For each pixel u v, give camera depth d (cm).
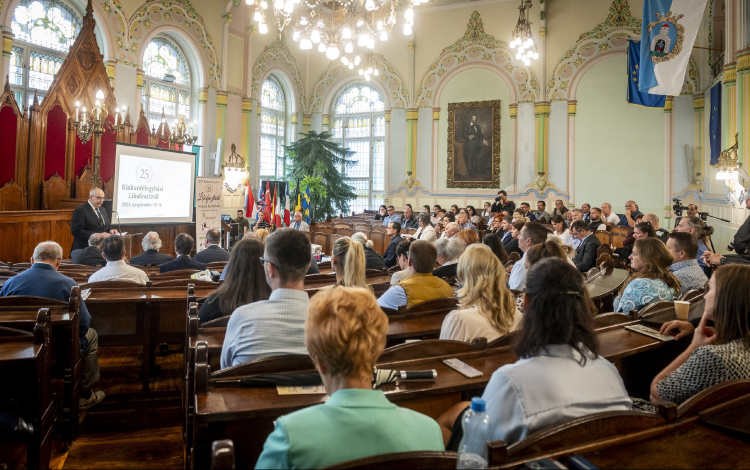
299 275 247
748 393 176
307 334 141
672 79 907
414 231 1240
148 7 1306
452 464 125
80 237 748
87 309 399
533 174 1616
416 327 323
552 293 169
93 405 396
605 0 1524
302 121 1881
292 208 1606
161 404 402
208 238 666
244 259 326
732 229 1025
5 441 319
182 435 348
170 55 1420
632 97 1233
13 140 912
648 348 278
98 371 405
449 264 499
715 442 149
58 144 992
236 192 1569
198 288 452
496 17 1642
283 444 125
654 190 1495
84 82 1031
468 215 1255
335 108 1891
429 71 1731
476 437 151
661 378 227
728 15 1016
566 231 880
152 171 966
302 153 1723
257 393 195
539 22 1591
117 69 1238
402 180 1773
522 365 165
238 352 232
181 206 1031
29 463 269
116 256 476
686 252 432
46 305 346
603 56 1537
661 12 913
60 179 990
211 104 1505
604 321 317
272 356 209
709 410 165
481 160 1672
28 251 873
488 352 249
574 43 1562
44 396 281
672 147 1474
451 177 1708
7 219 830
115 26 1229
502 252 536
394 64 1770
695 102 1444
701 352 204
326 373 139
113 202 898
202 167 1480
